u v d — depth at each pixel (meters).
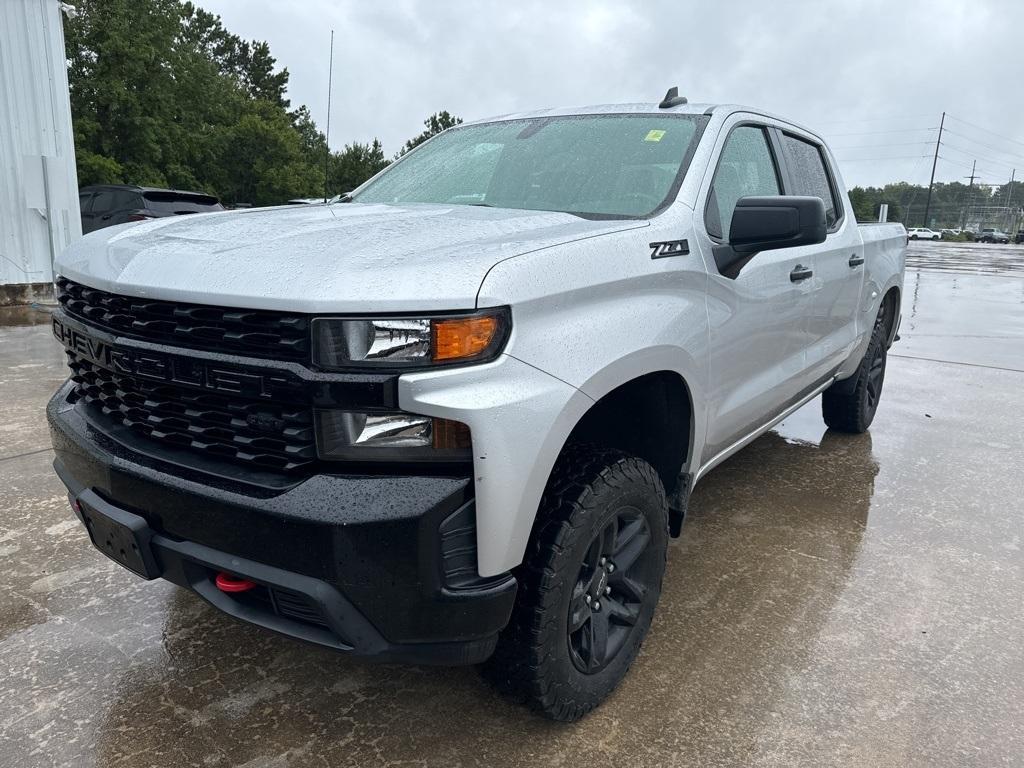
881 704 2.42
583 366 2.00
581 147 3.04
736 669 2.60
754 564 3.37
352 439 1.76
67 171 11.08
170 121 36.19
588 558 2.22
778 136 3.61
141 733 2.24
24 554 3.29
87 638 2.71
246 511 1.79
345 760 2.14
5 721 2.28
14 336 8.27
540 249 2.01
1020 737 2.29
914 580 3.25
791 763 2.16
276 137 42.53
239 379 1.83
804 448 5.06
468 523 1.81
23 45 10.43
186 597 3.00
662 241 2.43
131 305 2.03
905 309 13.27
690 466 2.70
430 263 1.82
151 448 2.07
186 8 55.28
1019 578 3.28
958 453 5.01
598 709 2.38
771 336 3.21
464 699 2.43
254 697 2.41
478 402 1.75
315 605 1.76
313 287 1.74
